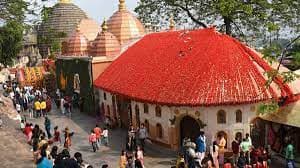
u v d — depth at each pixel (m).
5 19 20.30
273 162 23.41
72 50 44.06
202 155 22.39
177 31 33.41
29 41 65.25
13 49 25.41
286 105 24.06
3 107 35.19
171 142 26.05
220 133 24.47
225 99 23.80
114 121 33.50
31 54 65.75
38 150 19.62
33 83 52.22
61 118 36.84
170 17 39.94
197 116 24.75
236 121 24.39
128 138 26.52
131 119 30.62
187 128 25.72
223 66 25.50
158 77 27.52
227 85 24.42
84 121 35.69
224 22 37.22
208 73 25.22
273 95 24.16
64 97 41.03
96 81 35.38
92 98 37.50
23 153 22.11
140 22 43.22
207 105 23.77
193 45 28.34
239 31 37.91
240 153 20.88
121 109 32.84
